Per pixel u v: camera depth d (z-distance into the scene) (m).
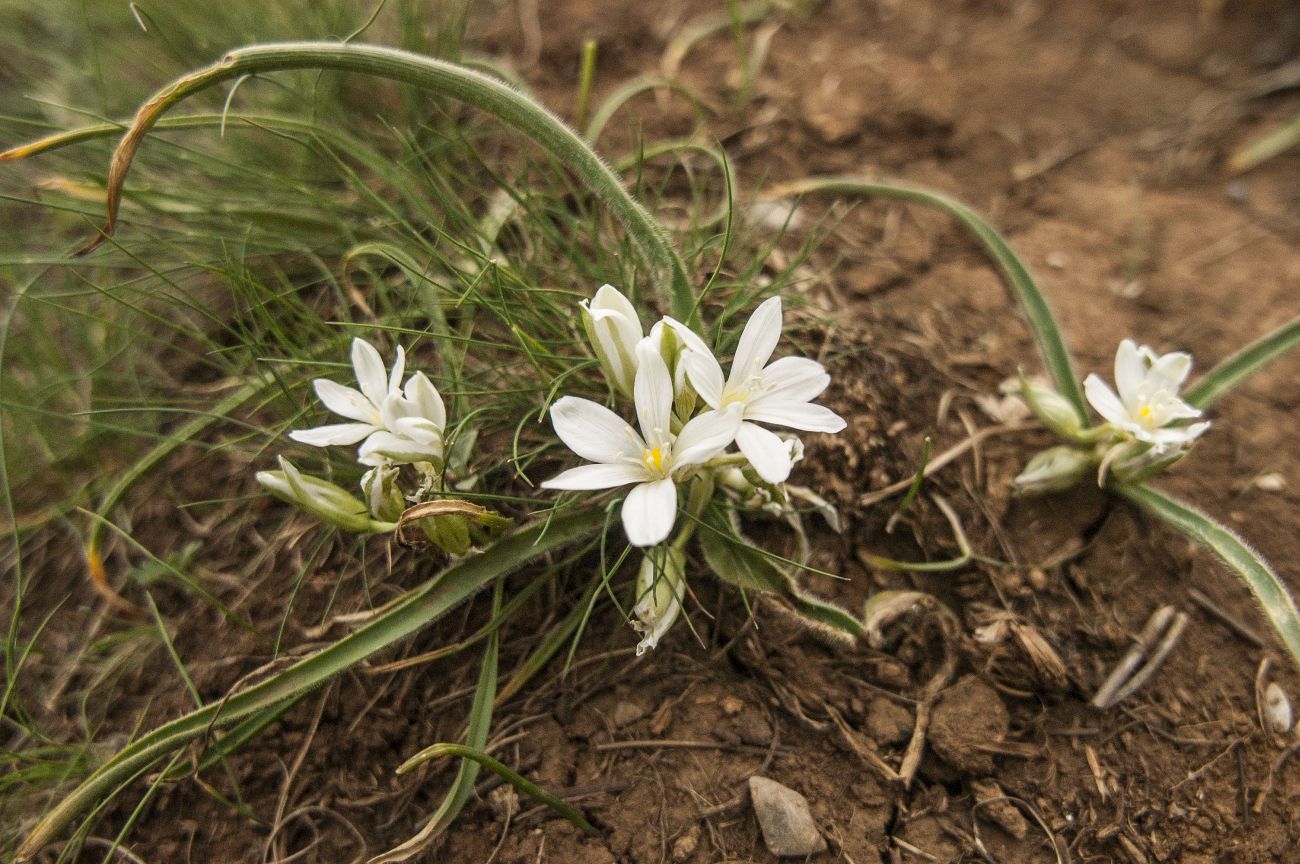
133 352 0.34
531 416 0.31
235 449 0.31
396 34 0.38
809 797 0.28
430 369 0.32
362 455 0.26
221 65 0.28
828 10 0.44
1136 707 0.29
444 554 0.30
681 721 0.29
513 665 0.30
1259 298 0.36
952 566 0.30
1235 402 0.34
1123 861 0.28
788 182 0.38
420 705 0.29
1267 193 0.39
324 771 0.29
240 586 0.31
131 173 0.35
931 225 0.37
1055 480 0.31
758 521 0.30
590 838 0.28
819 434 0.31
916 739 0.29
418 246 0.32
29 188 0.36
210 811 0.29
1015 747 0.29
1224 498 0.32
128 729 0.30
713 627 0.30
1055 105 0.41
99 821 0.29
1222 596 0.30
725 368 0.30
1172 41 0.44
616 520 0.29
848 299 0.35
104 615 0.31
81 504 0.33
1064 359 0.32
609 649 0.30
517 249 0.34
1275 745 0.29
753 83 0.40
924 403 0.33
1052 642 0.30
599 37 0.41
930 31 0.44
